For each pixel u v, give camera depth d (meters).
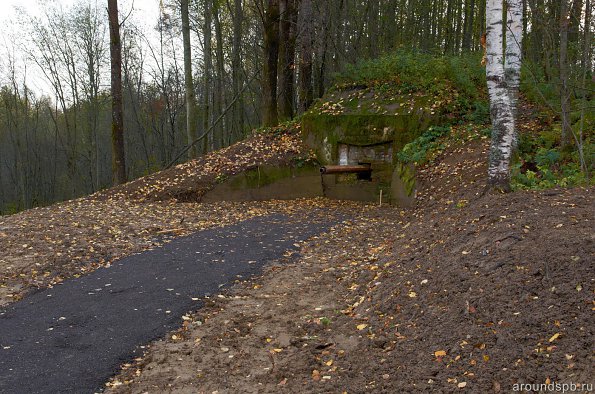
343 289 6.25
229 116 31.64
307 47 18.16
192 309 5.75
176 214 11.31
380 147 13.34
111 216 10.78
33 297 6.26
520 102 13.39
